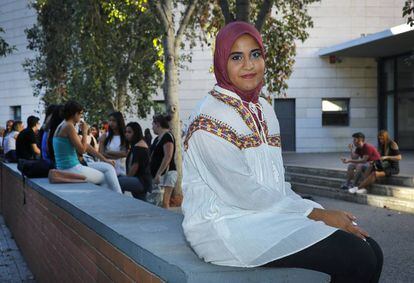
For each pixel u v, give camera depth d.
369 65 26.22
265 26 12.08
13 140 14.10
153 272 2.44
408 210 10.80
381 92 25.80
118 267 2.99
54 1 16.97
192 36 15.98
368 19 26.09
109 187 7.00
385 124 25.69
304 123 26.38
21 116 33.03
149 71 18.11
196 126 2.33
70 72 18.62
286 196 2.33
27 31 20.91
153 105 20.19
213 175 2.31
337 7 25.98
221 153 2.27
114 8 12.77
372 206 11.85
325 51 25.14
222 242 2.21
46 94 20.31
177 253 2.45
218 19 12.77
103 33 15.30
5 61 33.59
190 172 2.41
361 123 26.47
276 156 2.51
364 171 12.60
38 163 7.22
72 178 6.30
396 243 7.83
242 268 2.18
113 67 17.05
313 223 2.17
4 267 7.61
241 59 2.39
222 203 2.30
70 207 4.29
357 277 2.13
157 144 9.53
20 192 8.34
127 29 15.72
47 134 7.74
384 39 20.70
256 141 2.38
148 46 16.27
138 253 2.63
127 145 9.17
